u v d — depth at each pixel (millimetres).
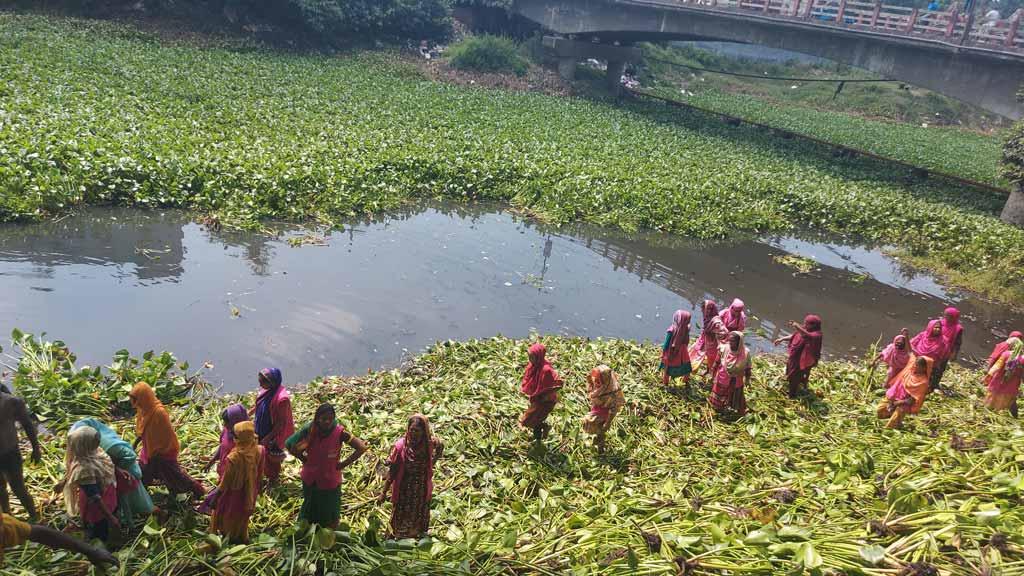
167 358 10102
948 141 57344
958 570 5566
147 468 6535
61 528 6164
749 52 93938
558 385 8523
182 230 16641
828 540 6051
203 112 25594
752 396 11117
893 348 11609
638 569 5809
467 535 6520
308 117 27734
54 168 16875
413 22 52781
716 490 7594
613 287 17203
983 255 21844
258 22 45844
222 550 5797
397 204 21234
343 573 5637
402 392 10320
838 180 32312
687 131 41625
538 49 56906
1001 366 10797
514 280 16734
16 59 28062
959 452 8180
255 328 12375
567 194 23297
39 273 13320
